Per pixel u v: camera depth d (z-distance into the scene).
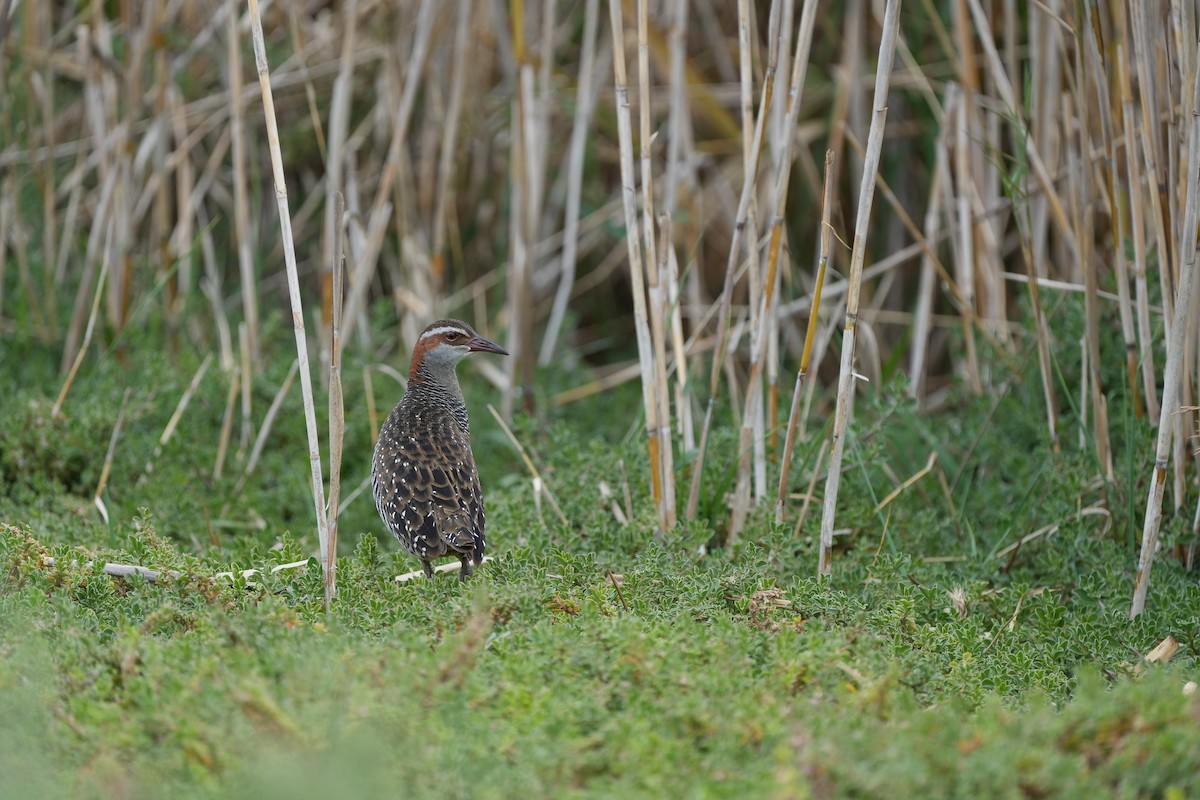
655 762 6.95
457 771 6.73
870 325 17.42
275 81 18.28
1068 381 14.23
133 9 17.53
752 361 12.27
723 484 12.88
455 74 16.72
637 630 8.53
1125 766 6.97
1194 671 9.30
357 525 13.99
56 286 17.50
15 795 6.46
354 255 17.39
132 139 17.56
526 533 12.20
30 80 17.50
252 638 8.42
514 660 8.17
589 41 17.58
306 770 6.51
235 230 19.31
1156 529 10.70
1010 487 13.67
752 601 9.86
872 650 9.02
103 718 7.33
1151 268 13.41
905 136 19.28
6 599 8.97
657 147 20.22
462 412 13.15
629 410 17.80
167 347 17.19
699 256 19.22
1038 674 9.26
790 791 6.44
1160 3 12.09
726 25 20.52
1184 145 11.66
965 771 6.76
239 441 15.47
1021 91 16.66
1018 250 18.09
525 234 16.41
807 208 19.59
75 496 13.90
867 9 19.52
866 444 13.55
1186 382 11.83
